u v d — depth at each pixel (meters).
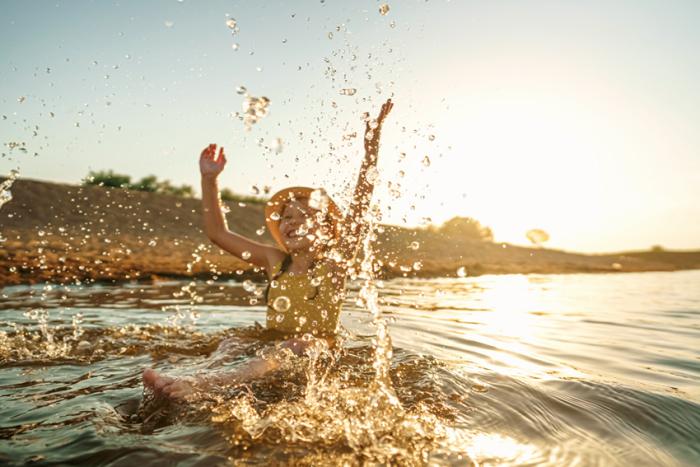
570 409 2.07
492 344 3.46
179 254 11.74
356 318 4.29
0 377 2.30
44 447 1.56
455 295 7.49
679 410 2.14
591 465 1.59
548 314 5.39
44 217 15.98
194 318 4.12
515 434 1.78
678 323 4.83
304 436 1.67
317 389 2.11
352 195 3.01
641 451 1.72
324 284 3.09
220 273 9.07
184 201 21.83
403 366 2.58
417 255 15.42
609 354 3.31
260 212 23.20
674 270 21.55
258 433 1.68
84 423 1.75
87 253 10.21
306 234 3.17
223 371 2.17
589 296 7.75
